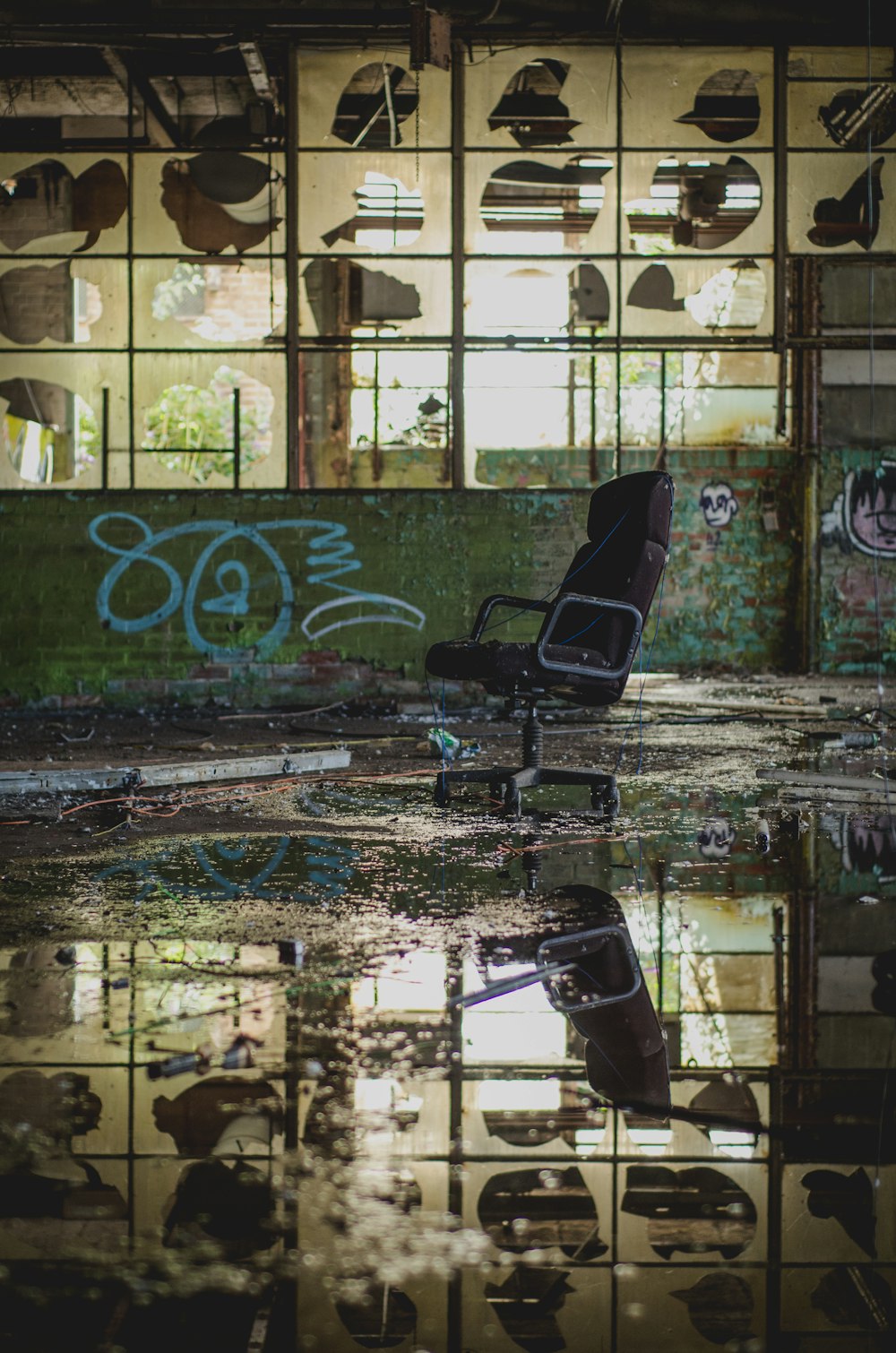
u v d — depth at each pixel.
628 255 8.34
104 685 8.06
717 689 8.48
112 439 8.24
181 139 9.57
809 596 9.51
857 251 8.68
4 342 8.18
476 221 8.26
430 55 7.38
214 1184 1.42
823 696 7.84
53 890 2.83
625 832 3.58
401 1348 1.13
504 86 8.18
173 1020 1.94
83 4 7.89
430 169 8.18
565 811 3.96
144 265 8.20
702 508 9.51
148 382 8.22
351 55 8.08
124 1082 1.70
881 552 9.67
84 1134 1.54
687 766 5.05
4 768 4.77
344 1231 1.33
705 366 11.15
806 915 2.61
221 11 7.86
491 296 11.11
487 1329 1.17
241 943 2.38
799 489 9.52
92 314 10.91
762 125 8.34
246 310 11.98
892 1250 1.32
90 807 4.05
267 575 8.07
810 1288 1.26
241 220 9.15
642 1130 1.57
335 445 10.73
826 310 9.48
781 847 3.35
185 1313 1.18
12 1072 1.73
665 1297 1.23
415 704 7.70
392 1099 1.65
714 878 2.96
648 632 9.55
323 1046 1.84
